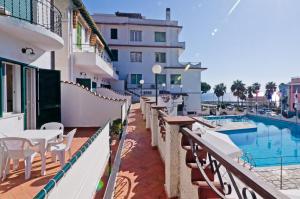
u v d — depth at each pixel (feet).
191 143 10.25
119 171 16.43
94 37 60.75
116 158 16.53
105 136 19.20
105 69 58.29
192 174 9.98
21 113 25.63
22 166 18.51
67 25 42.24
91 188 12.93
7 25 19.98
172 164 12.46
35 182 15.37
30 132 19.40
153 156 19.86
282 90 118.21
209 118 103.24
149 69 111.96
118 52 110.32
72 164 8.96
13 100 25.93
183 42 116.06
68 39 42.37
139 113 54.90
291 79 111.14
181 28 115.14
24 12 26.08
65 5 42.32
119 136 27.48
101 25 109.70
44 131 19.86
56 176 7.31
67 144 18.42
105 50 88.69
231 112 119.96
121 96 67.46
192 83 113.80
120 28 111.14
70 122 38.04
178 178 12.50
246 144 60.34
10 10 23.98
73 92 37.99
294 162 41.73
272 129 79.71
